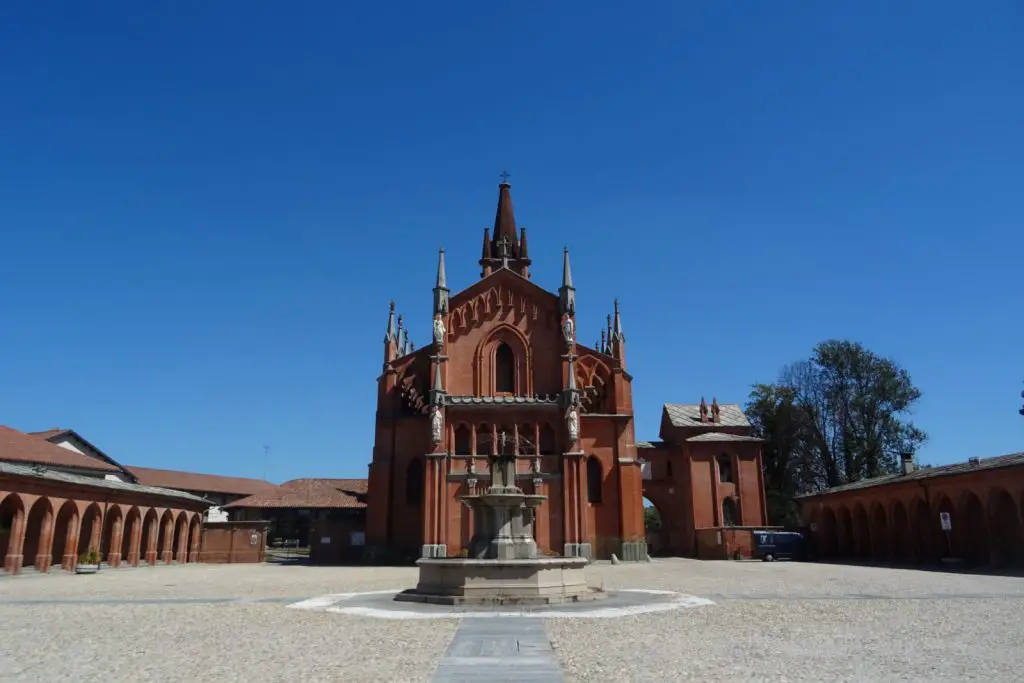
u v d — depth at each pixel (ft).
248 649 58.18
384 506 222.07
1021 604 87.56
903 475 207.51
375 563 218.79
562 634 65.16
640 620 75.15
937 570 159.94
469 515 204.13
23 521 167.32
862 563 203.21
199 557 252.01
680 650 56.65
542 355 232.12
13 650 58.13
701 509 282.15
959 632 65.21
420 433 228.02
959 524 172.04
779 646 58.44
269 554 299.17
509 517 105.60
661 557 277.23
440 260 231.30
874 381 322.75
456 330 233.55
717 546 256.73
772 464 346.13
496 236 291.38
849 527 239.50
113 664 51.88
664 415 319.88
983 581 124.98
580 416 222.89
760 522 280.72
